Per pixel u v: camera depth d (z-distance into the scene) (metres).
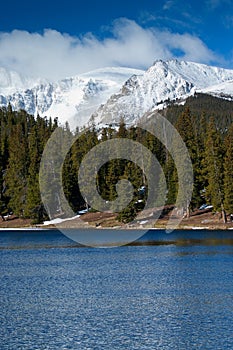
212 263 48.28
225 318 27.73
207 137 93.56
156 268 46.47
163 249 61.97
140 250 62.34
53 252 62.81
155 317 28.30
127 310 30.03
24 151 110.19
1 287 38.00
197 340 23.95
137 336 24.75
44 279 41.56
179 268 45.84
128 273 44.06
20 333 25.58
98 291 36.00
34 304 31.98
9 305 31.80
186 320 27.47
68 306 31.34
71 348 23.12
